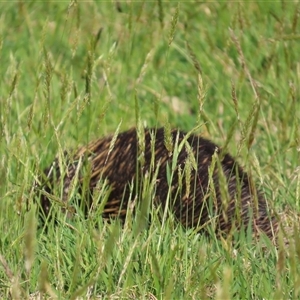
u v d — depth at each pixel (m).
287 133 16.25
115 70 19.81
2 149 13.45
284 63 18.31
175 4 22.41
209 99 18.33
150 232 10.95
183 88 19.34
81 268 11.32
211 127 16.86
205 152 14.26
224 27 20.66
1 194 11.70
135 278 11.08
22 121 16.70
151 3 22.31
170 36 11.88
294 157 14.79
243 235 11.82
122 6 22.58
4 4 22.95
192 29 21.30
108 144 14.59
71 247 11.62
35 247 11.40
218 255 11.57
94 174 14.24
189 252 11.48
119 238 11.16
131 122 17.20
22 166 12.75
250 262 11.26
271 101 16.92
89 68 12.33
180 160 14.04
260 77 18.28
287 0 21.08
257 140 16.42
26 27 21.83
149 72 19.41
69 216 13.33
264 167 14.34
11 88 12.30
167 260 10.98
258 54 19.17
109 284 10.28
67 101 15.95
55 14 22.75
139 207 11.70
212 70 18.89
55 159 13.27
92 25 21.55
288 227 12.40
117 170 14.27
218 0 21.86
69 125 16.45
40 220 12.97
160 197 13.86
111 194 14.24
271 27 20.31
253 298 10.78
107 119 17.47
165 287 10.66
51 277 11.21
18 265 10.89
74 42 13.32
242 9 16.81
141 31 21.27
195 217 13.88
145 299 10.66
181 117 17.86
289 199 13.58
